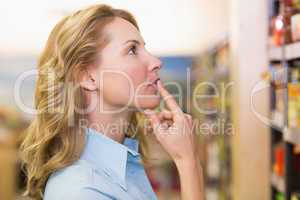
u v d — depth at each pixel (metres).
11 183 5.50
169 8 6.38
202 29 6.23
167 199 5.68
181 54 6.62
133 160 1.59
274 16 3.12
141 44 1.46
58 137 1.41
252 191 3.22
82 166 1.34
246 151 3.21
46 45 1.46
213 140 5.03
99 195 1.29
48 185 1.35
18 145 5.58
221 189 4.50
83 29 1.38
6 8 6.36
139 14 6.36
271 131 3.18
